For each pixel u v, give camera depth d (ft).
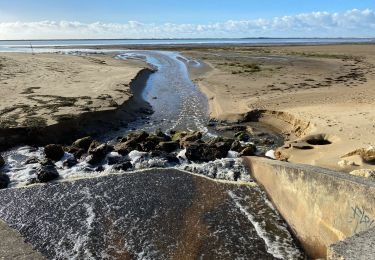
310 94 85.30
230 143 56.85
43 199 42.14
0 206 40.68
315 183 32.89
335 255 21.95
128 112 76.64
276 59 171.94
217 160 51.47
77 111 67.72
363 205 28.17
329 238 31.32
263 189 43.47
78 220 37.60
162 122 73.41
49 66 133.18
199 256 32.12
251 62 158.71
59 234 35.32
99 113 68.85
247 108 74.84
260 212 38.96
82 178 47.65
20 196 42.93
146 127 69.97
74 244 33.78
